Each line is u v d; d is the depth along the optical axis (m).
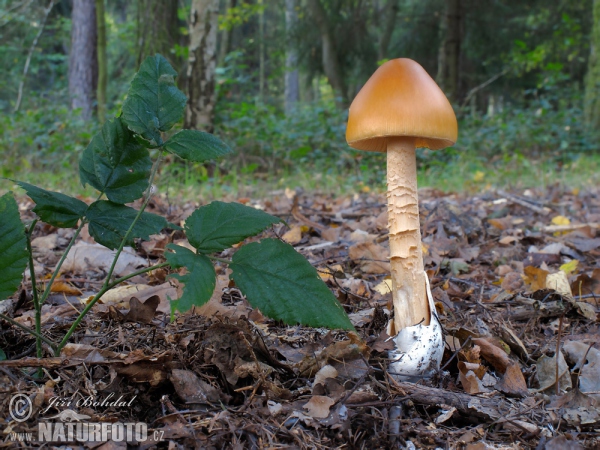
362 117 0.23
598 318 0.34
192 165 0.92
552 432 0.22
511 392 0.25
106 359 0.22
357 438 0.20
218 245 0.21
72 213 0.23
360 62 2.22
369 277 0.42
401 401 0.22
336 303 0.20
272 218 0.22
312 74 2.25
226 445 0.20
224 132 1.09
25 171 0.89
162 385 0.22
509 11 1.99
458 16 1.89
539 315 0.34
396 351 0.24
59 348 0.22
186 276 0.18
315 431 0.21
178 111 0.22
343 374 0.24
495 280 0.43
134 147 0.23
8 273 0.20
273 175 1.05
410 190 0.25
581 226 0.56
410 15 2.17
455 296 0.38
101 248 0.44
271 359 0.24
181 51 1.09
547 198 0.80
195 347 0.24
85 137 1.01
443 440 0.21
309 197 0.83
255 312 0.31
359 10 2.12
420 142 0.28
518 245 0.53
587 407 0.23
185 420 0.20
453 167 1.11
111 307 0.29
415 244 0.25
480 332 0.30
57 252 0.46
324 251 0.48
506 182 0.97
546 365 0.26
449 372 0.26
